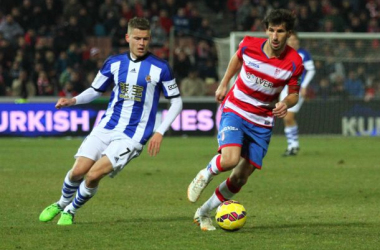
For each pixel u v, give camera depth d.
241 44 16.73
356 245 14.66
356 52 53.41
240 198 22.39
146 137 16.97
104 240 15.02
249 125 16.53
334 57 53.22
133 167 31.31
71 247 14.30
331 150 40.41
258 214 19.09
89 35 58.56
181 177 27.72
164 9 62.16
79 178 16.77
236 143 15.96
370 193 23.62
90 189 16.59
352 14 65.50
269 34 16.11
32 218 17.98
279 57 16.42
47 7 58.94
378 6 69.25
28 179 26.52
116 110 17.00
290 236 15.62
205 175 15.98
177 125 49.94
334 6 66.88
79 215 18.61
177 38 60.47
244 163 16.56
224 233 15.96
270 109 16.67
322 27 63.19
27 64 53.34
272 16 15.99
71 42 56.78
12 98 48.12
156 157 35.97
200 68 57.41
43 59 54.12
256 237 15.48
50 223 17.22
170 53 55.44
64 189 16.95
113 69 17.00
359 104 51.72
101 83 17.14
